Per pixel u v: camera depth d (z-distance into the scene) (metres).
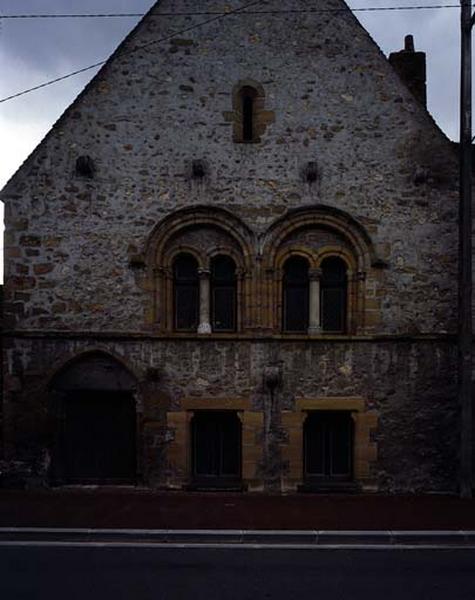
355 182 11.50
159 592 6.62
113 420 11.58
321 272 11.59
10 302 11.34
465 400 10.77
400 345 11.36
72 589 6.71
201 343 11.36
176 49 11.63
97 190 11.51
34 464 11.23
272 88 11.61
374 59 11.62
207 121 11.58
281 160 11.52
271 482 11.25
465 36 10.79
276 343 11.34
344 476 11.55
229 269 11.77
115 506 10.11
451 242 11.47
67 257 11.43
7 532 8.67
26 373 11.27
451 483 11.27
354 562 7.65
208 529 8.77
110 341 11.34
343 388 11.32
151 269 11.43
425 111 11.56
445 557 7.86
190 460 11.45
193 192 11.50
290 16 11.69
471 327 10.83
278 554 7.96
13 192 11.42
